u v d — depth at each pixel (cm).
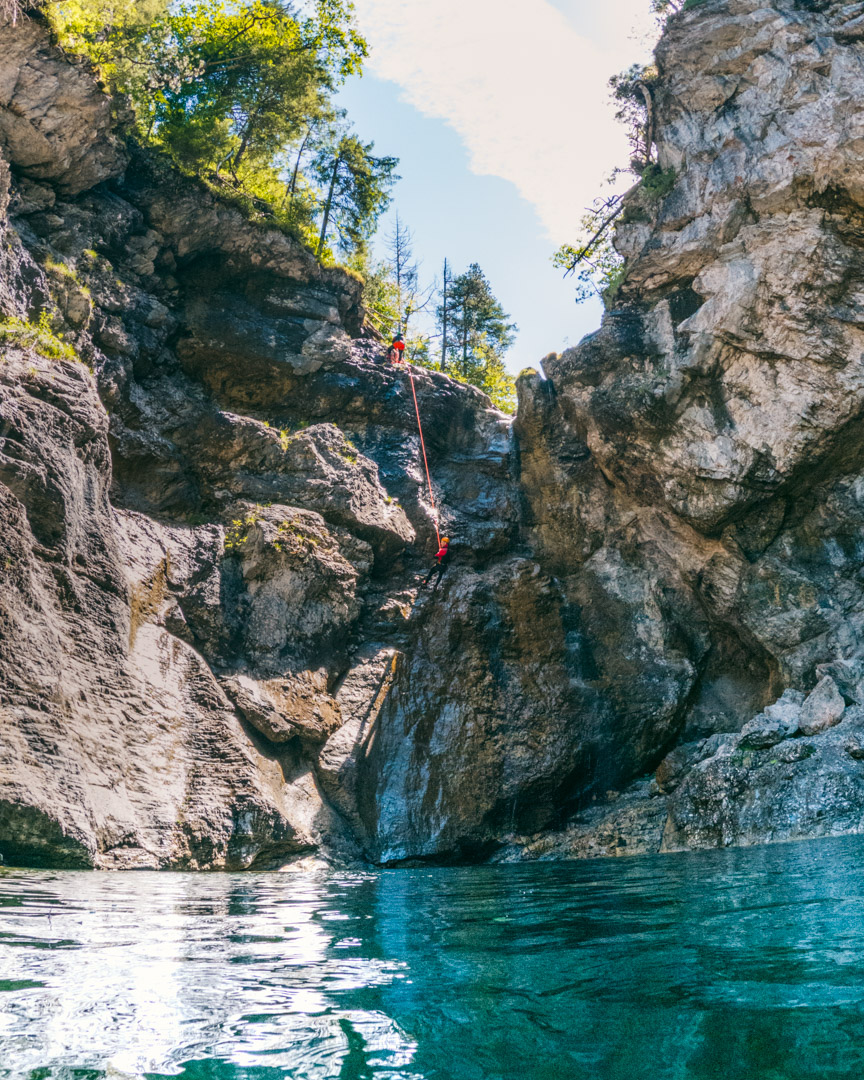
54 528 1311
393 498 2053
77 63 1623
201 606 1606
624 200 2016
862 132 1616
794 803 1256
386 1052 319
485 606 1886
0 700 1131
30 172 1705
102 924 605
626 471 1947
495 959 476
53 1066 296
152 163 1928
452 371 3866
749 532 1825
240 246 2038
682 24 1930
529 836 1633
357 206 2708
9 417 1291
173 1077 291
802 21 1783
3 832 1077
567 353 1973
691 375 1811
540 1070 301
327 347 2116
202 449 1853
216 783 1406
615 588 1975
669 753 1706
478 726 1730
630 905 682
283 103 2336
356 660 1792
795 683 1719
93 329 1728
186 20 2320
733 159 1811
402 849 1560
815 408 1686
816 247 1681
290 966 457
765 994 381
